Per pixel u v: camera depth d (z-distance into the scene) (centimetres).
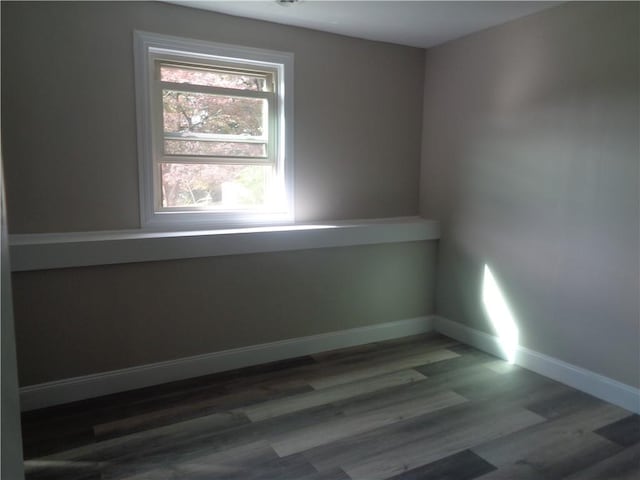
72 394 272
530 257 316
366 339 371
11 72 256
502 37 325
